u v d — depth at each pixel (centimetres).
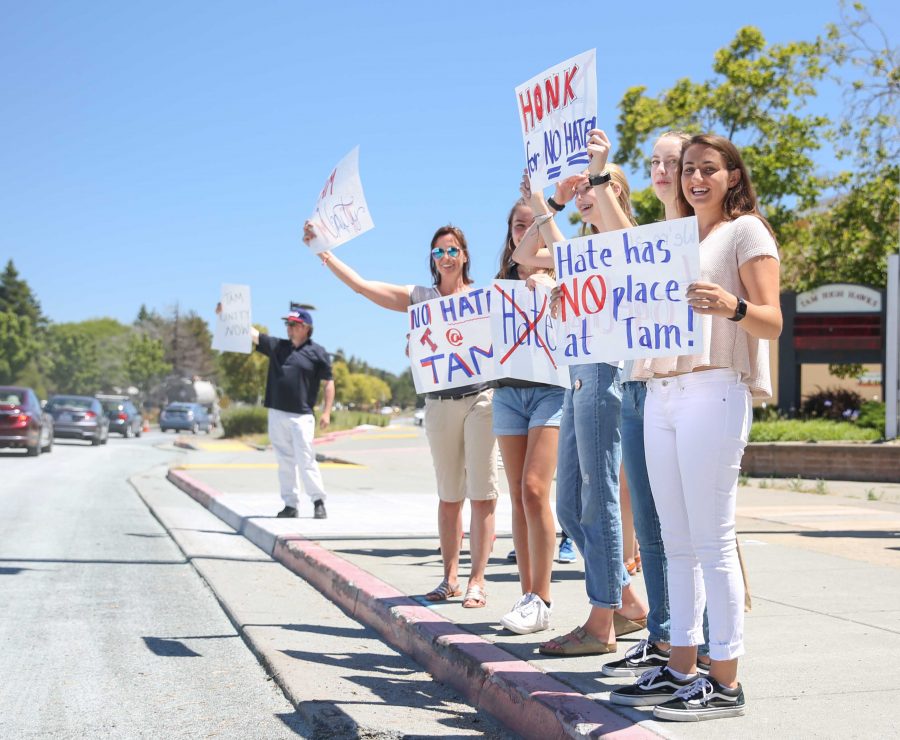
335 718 379
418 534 864
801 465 1681
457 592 561
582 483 425
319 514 999
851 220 2919
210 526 1038
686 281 326
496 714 381
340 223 570
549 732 338
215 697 429
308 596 659
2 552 834
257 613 595
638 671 380
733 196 344
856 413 2156
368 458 2236
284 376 992
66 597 651
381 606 545
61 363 13212
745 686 365
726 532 331
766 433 1939
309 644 514
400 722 376
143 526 1047
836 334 2339
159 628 568
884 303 2317
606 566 414
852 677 378
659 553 381
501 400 491
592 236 352
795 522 958
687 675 342
